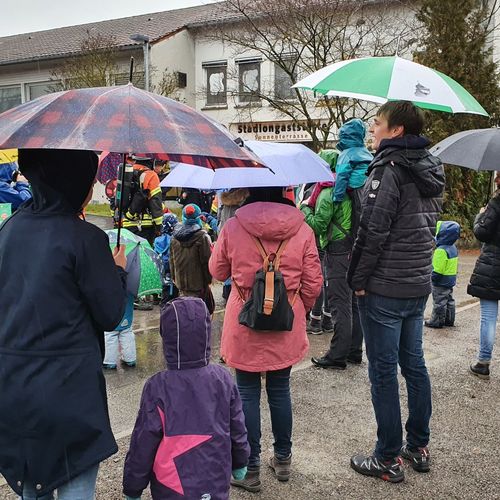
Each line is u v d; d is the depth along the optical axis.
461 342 6.32
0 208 5.34
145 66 18.59
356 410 4.41
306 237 3.30
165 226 8.04
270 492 3.31
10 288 2.14
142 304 7.97
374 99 3.57
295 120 17.27
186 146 2.02
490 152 4.21
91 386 2.17
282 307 3.08
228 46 21.61
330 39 15.55
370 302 3.26
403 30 16.34
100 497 3.22
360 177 4.98
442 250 6.70
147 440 2.36
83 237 2.19
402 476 3.43
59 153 2.21
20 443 2.11
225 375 2.52
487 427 4.16
